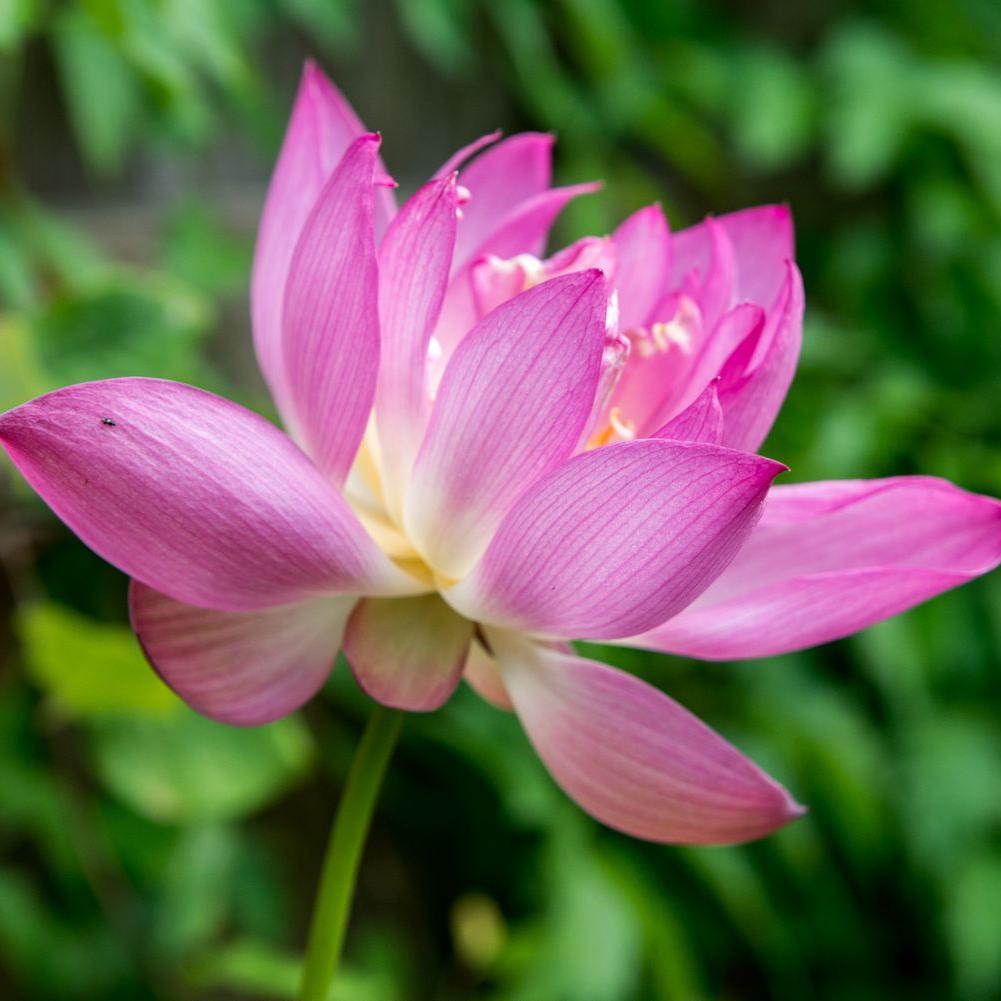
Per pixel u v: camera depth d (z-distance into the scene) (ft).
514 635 2.88
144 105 4.53
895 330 7.03
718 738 2.85
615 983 5.28
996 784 6.33
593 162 6.42
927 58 7.09
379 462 2.92
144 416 2.71
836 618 2.87
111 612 4.19
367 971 5.59
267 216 2.93
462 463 2.81
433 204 2.80
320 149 2.93
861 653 6.32
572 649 2.91
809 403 6.44
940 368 6.97
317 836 5.47
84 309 3.47
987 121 6.68
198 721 3.72
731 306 2.93
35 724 4.08
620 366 2.88
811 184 7.39
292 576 2.78
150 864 4.34
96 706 3.46
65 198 5.12
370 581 2.82
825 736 6.13
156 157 5.38
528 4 5.87
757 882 6.24
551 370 2.77
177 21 3.54
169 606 2.82
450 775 5.93
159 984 4.40
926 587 2.85
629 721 2.85
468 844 6.04
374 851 5.94
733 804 2.85
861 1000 6.57
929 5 7.17
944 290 7.00
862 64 6.89
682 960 5.48
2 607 4.00
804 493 2.92
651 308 2.96
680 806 2.87
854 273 7.10
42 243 3.88
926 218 6.87
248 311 5.54
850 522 2.95
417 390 2.85
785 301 2.84
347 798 2.87
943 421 6.69
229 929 4.98
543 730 2.89
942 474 6.51
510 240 2.97
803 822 6.07
